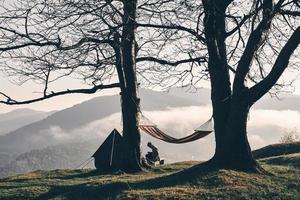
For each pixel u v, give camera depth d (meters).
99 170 29.86
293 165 24.52
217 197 18.58
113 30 23.20
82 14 22.53
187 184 20.48
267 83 21.53
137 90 28.92
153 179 22.38
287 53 21.05
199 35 22.33
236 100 22.08
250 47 21.72
